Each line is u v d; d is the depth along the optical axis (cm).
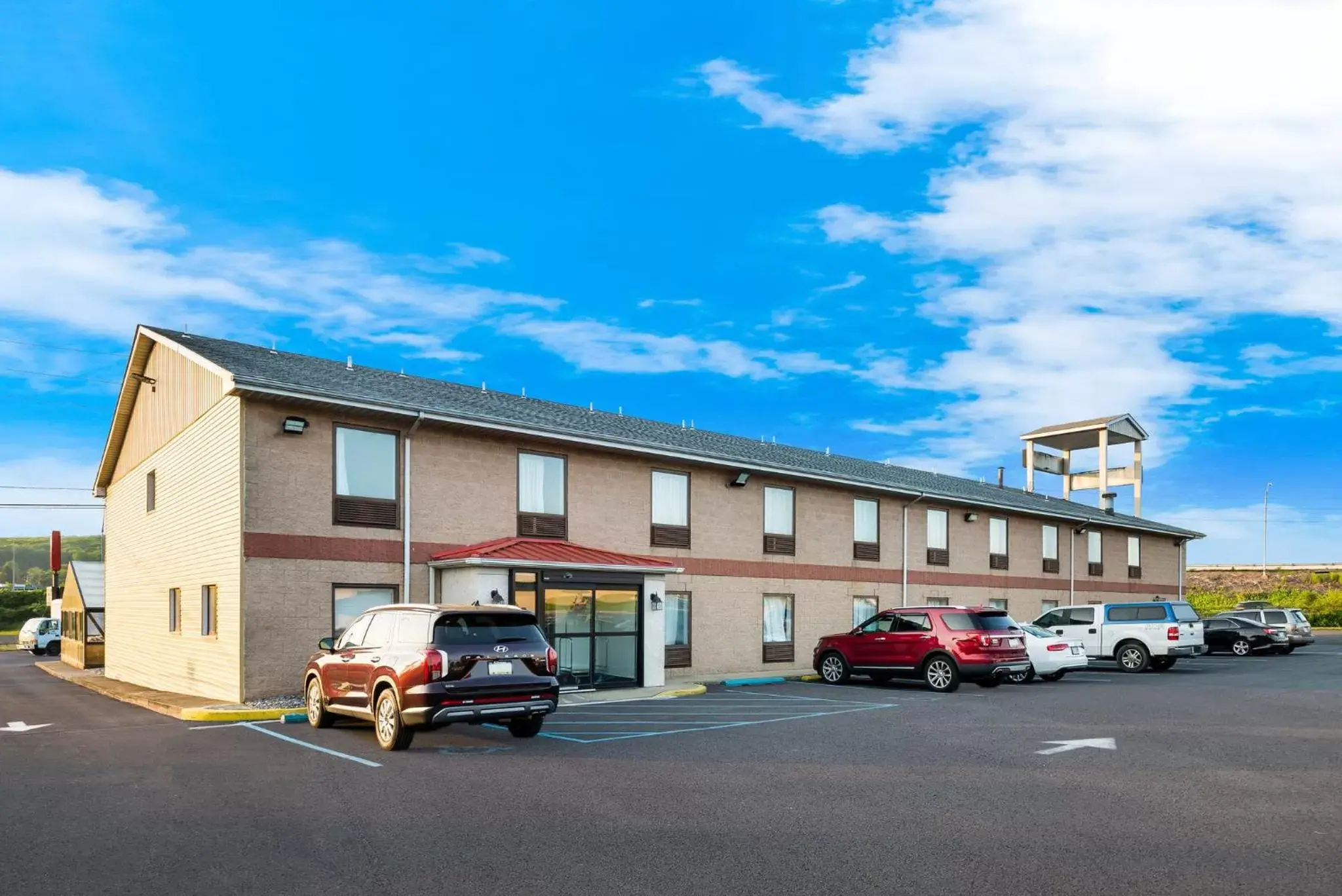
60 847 735
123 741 1284
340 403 1750
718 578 2520
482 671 1186
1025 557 3703
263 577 1683
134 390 2527
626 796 912
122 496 2789
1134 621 2728
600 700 1850
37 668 3566
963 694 1988
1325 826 795
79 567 3516
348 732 1352
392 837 762
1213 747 1210
